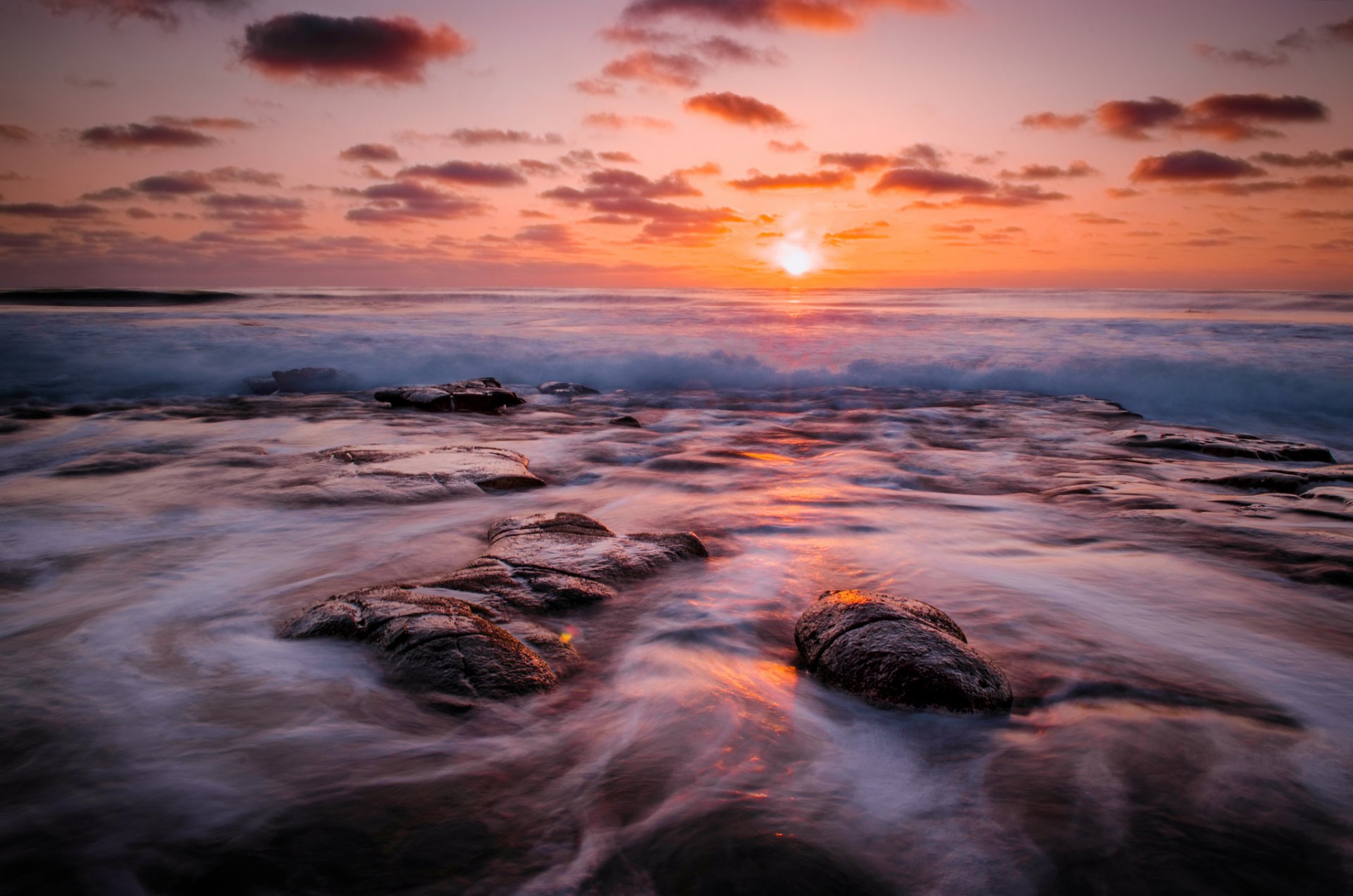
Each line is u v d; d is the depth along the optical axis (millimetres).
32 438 9250
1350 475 7023
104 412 11734
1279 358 17266
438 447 8516
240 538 5316
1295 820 2193
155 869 1917
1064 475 7918
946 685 2820
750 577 4488
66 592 4215
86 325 21328
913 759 2527
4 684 2971
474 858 1979
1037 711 2871
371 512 6062
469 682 2918
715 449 9250
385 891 1849
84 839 2020
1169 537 5375
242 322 24141
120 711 2748
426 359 18438
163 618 3777
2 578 4422
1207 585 4379
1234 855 2029
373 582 4418
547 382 17141
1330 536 5238
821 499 6719
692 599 4082
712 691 3033
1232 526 5578
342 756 2473
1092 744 2617
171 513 5914
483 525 5727
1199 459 8984
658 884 1892
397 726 2678
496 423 11461
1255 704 2936
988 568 4703
